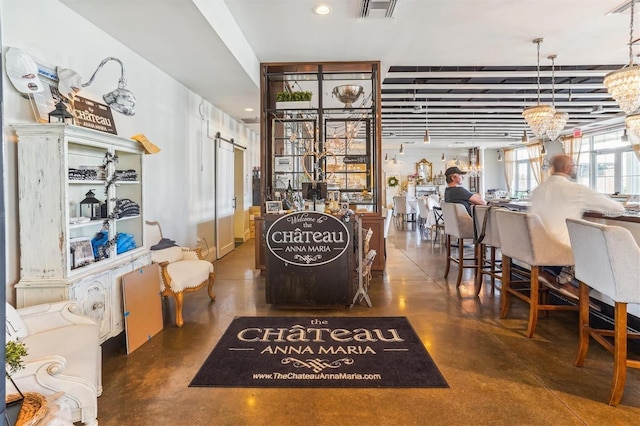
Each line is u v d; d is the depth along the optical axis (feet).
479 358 8.25
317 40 13.78
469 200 15.46
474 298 12.67
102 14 9.34
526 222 9.07
